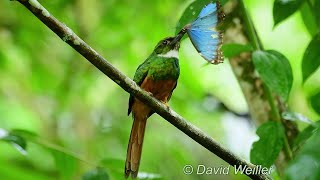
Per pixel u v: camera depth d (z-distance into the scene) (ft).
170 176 35.01
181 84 40.06
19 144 21.70
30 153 32.09
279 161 22.38
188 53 38.83
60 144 33.83
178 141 38.32
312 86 32.01
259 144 20.59
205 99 40.24
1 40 38.52
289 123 24.32
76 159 23.15
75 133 37.14
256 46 22.99
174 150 36.47
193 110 39.40
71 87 38.40
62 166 22.94
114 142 37.81
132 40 39.68
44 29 38.32
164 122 39.01
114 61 39.55
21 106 36.52
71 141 36.29
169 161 35.94
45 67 38.63
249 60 24.81
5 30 38.60
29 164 32.83
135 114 22.18
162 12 39.83
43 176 32.17
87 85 38.37
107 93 38.75
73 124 37.73
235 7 24.36
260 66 20.31
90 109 38.27
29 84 38.78
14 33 38.58
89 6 38.04
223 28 24.22
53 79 38.73
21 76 38.70
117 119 38.86
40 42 38.42
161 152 36.83
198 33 18.15
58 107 38.22
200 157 37.68
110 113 38.96
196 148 38.24
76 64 38.63
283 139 20.70
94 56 17.29
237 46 21.54
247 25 23.27
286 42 38.83
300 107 34.91
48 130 37.55
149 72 23.54
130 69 39.86
